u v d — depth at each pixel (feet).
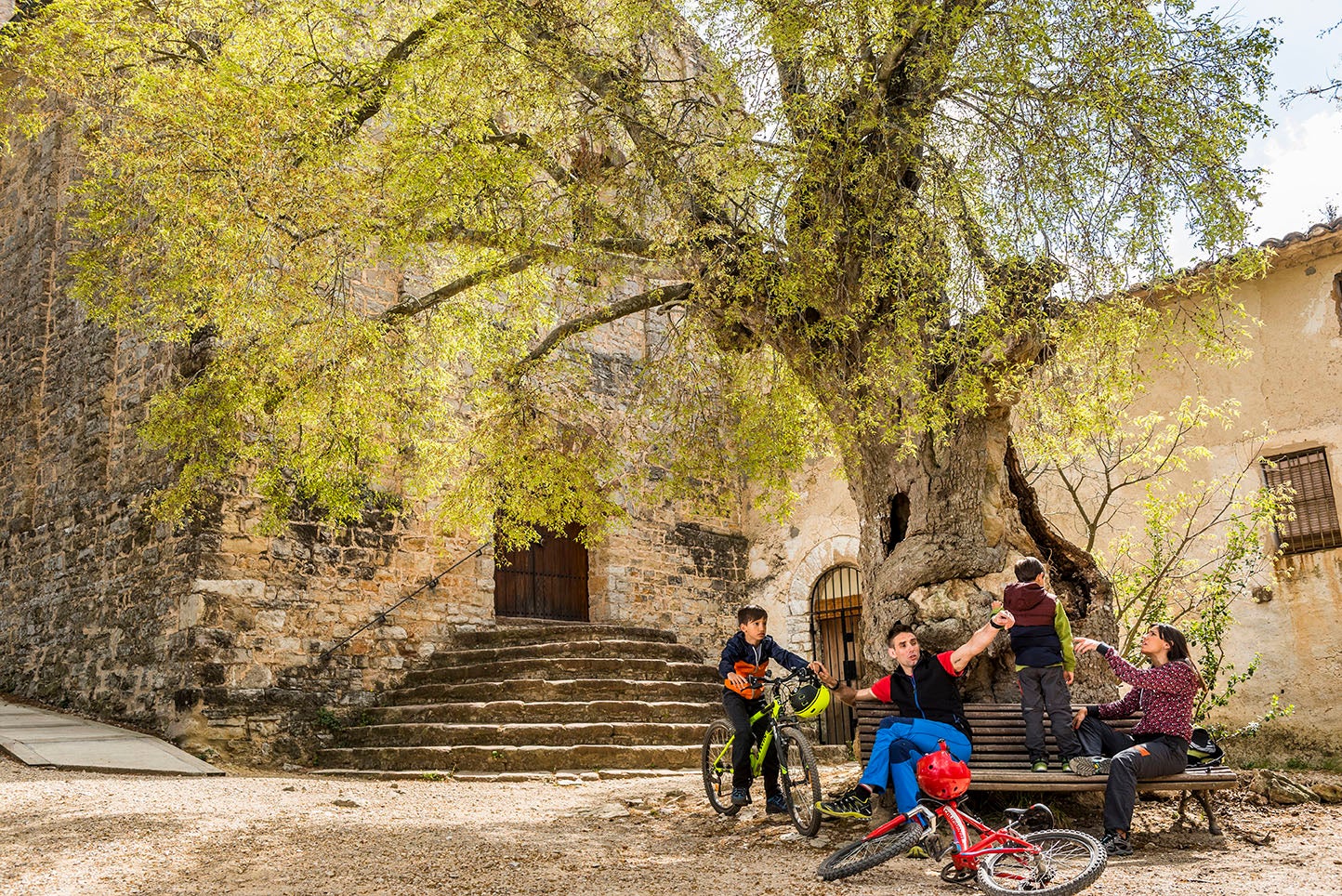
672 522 54.29
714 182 26.05
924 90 24.54
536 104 27.50
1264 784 24.52
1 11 47.93
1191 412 39.40
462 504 33.47
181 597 38.40
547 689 38.86
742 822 23.30
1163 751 20.01
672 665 42.55
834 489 52.80
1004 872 16.38
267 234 26.91
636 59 28.78
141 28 29.32
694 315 27.96
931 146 25.27
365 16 31.37
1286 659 36.22
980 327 22.85
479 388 33.81
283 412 29.73
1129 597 33.86
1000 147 24.13
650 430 32.53
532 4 27.50
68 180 49.98
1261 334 38.78
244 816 23.79
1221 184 22.52
